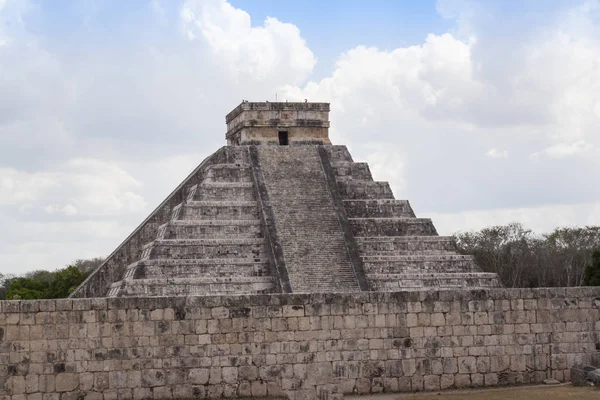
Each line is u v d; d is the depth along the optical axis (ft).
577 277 477.36
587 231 508.12
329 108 432.66
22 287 508.94
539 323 170.40
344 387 163.22
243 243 358.64
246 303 161.48
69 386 154.81
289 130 429.38
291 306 162.81
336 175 406.82
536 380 169.37
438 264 366.63
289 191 385.91
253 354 160.97
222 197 383.24
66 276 492.54
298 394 157.28
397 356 165.17
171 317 159.02
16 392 152.97
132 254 379.76
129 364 156.97
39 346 154.40
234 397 159.43
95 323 156.56
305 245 360.69
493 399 153.48
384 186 405.59
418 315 166.50
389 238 373.81
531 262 501.97
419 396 159.02
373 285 352.69
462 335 167.63
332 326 163.73
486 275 364.58
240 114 430.20
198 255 352.90
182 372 158.61
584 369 166.61
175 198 398.21
